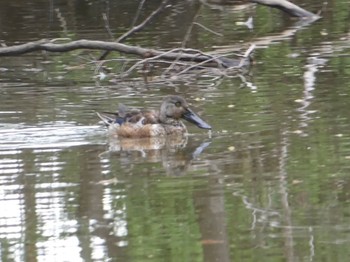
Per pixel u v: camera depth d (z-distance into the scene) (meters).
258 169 12.92
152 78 20.66
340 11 28.06
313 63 20.92
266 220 10.94
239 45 23.70
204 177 12.66
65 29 27.33
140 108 17.31
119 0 32.12
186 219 10.98
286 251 9.95
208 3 30.72
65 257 10.09
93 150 14.43
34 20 29.20
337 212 11.12
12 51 21.69
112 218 11.19
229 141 14.55
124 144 14.85
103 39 25.38
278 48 23.11
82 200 11.86
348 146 13.78
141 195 11.98
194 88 19.11
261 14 28.39
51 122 16.22
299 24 26.45
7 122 16.33
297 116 15.88
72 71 21.89
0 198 12.00
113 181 12.62
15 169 13.34
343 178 12.34
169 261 9.83
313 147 13.88
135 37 25.47
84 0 32.47
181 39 24.94
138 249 10.20
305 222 10.84
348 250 9.88
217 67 21.31
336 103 16.72
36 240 10.60
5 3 32.78
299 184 12.18
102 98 18.42
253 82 19.30
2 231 10.95
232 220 11.00
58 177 12.88
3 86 20.09
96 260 9.92
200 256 10.06
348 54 21.70
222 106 17.03
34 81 20.64
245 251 10.05
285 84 18.81
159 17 28.77
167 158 13.80
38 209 11.59
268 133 14.84
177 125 15.51
